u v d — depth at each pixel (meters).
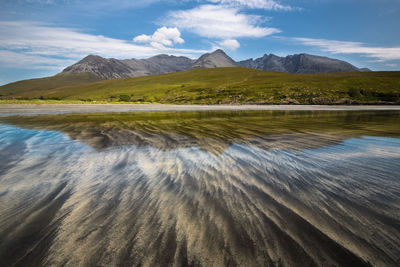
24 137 9.26
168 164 5.46
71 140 8.64
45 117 19.52
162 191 3.77
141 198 3.47
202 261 2.13
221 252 2.26
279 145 7.93
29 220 2.79
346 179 4.54
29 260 2.13
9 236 2.47
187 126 13.42
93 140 8.68
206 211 3.08
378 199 3.61
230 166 5.34
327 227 2.75
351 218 2.98
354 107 50.84
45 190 3.77
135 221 2.79
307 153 6.77
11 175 4.53
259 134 10.45
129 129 11.91
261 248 2.33
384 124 14.73
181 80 167.50
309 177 4.63
